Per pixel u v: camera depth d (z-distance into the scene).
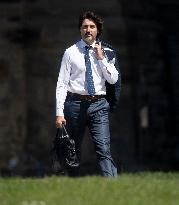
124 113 80.00
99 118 29.56
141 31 82.31
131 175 36.16
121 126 79.62
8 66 80.88
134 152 79.44
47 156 79.31
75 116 29.56
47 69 80.75
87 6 81.69
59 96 29.42
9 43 81.06
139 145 79.75
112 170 29.58
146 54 82.19
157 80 82.00
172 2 83.88
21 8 81.44
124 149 79.00
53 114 80.31
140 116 80.50
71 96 29.53
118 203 23.80
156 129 81.00
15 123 80.12
